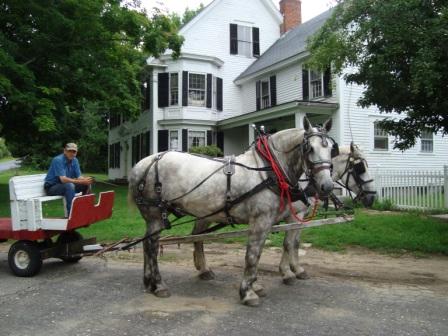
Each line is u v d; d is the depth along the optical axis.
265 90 24.41
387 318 5.11
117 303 5.66
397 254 8.57
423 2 8.43
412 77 8.28
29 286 6.43
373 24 8.67
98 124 44.56
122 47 18.19
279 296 5.95
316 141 5.24
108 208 7.51
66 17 15.49
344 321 5.01
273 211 5.62
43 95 16.47
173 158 6.17
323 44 10.20
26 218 6.85
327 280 6.80
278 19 28.27
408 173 14.62
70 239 7.66
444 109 9.20
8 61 13.67
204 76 24.64
